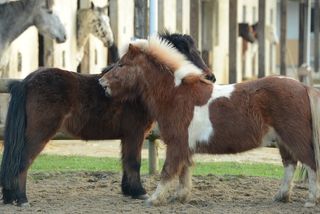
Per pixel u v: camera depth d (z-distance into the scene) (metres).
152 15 13.19
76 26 19.86
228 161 13.79
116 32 21.78
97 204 9.05
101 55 21.89
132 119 9.28
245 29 29.98
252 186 10.45
